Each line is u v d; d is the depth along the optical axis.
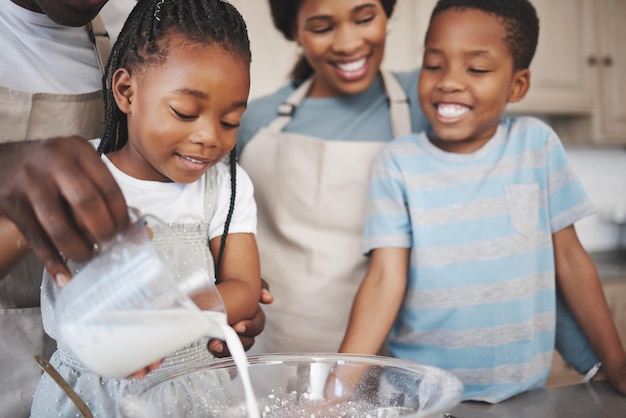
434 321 1.22
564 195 1.23
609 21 2.96
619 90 3.02
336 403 0.67
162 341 0.58
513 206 1.21
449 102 1.19
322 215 1.50
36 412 0.84
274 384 0.68
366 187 1.48
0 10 1.00
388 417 0.64
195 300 0.65
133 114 0.84
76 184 0.54
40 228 0.57
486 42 1.16
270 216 1.55
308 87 1.60
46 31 1.02
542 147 1.25
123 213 0.57
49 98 0.99
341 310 1.49
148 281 0.55
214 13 0.83
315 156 1.50
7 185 0.56
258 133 1.56
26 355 0.99
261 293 0.98
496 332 1.20
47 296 0.85
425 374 0.63
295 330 1.52
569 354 1.29
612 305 2.52
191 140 0.81
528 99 2.79
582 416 0.88
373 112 1.57
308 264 1.51
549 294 1.23
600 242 3.26
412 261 1.24
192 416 0.63
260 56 2.28
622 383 1.01
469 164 1.24
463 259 1.21
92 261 0.56
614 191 3.31
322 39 1.38
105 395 0.81
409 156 1.27
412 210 1.23
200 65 0.79
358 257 1.48
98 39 1.07
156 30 0.82
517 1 1.22
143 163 0.90
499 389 1.16
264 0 2.26
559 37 2.85
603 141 3.02
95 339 0.55
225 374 0.67
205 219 0.94
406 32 2.57
